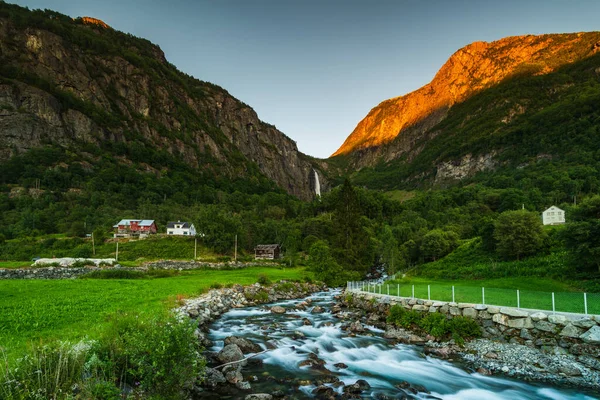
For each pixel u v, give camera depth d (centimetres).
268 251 11888
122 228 12550
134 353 1285
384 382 1853
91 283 4422
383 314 3397
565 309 2712
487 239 6788
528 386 1841
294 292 5619
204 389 1616
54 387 1077
